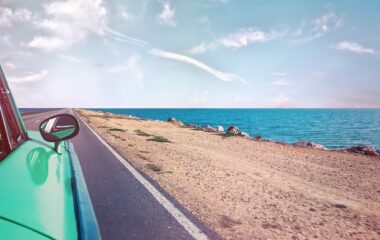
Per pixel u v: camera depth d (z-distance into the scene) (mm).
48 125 2578
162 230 4309
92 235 1699
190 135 24797
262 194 6961
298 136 55156
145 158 10906
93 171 8055
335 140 47500
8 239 950
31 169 1627
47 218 1270
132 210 5078
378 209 6379
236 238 4328
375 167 12539
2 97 1837
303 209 6008
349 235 4801
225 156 13242
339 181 9219
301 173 10219
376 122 153875
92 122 35312
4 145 1603
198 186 7297
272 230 4777
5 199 1122
